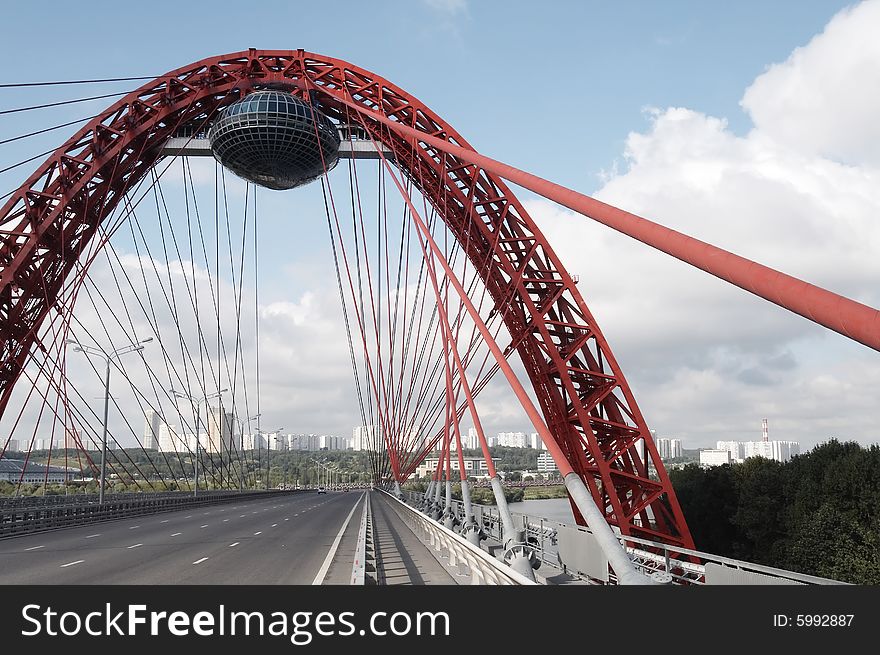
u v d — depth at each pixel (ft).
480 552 42.24
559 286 144.15
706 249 25.46
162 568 64.23
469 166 149.89
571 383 135.85
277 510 203.82
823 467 137.90
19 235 163.12
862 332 17.81
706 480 175.11
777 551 134.00
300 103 165.48
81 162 167.43
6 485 289.74
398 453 233.96
